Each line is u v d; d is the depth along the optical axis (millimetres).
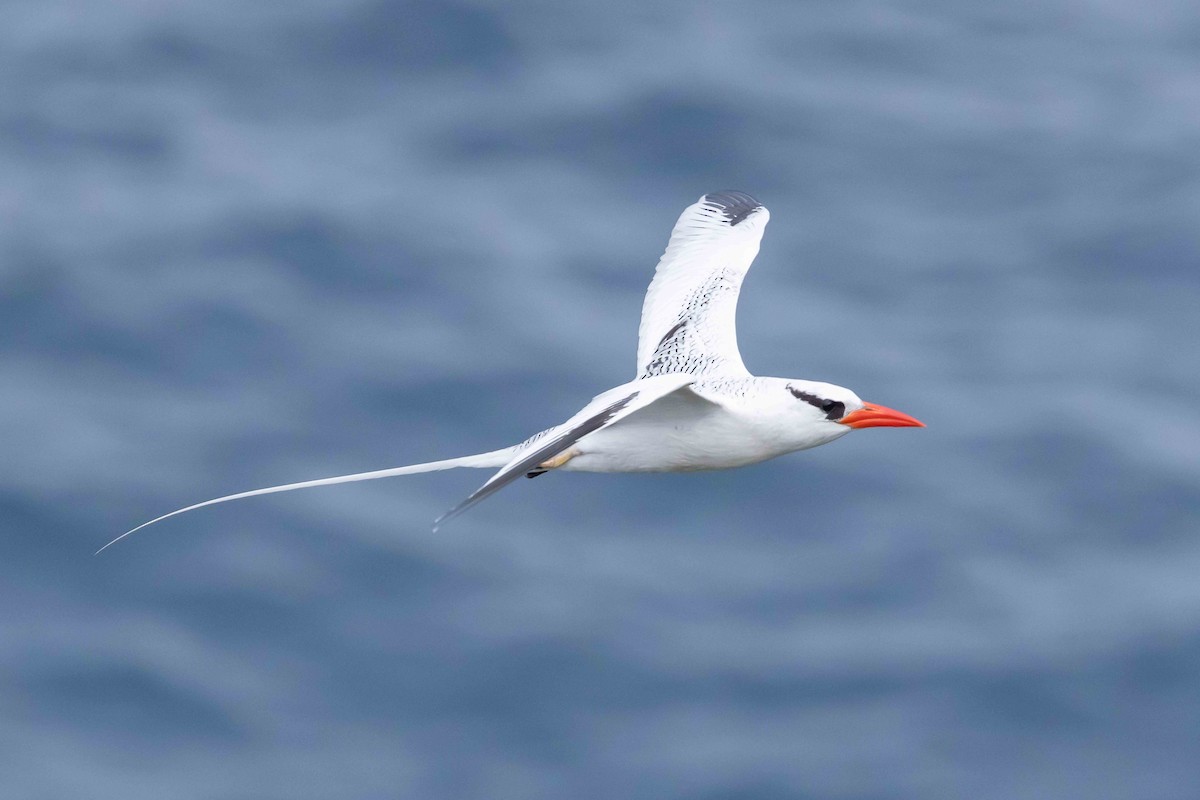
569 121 38000
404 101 38812
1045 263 35062
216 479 28500
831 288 33938
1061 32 44125
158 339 31469
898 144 38750
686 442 15383
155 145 37312
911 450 29766
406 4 41219
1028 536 27922
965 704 25000
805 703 25094
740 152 37500
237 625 26094
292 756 24156
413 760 24219
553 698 25031
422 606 26422
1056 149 38906
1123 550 27719
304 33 40812
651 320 18172
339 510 28000
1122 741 24547
